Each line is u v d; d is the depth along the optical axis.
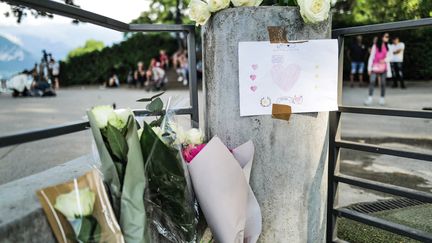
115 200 1.39
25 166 4.43
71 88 24.02
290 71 1.91
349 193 3.76
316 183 2.05
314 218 2.08
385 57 10.43
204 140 2.05
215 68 1.97
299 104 1.94
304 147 1.98
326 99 1.98
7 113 9.63
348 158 5.02
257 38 1.88
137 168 1.39
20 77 14.68
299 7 1.88
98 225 1.27
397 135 6.25
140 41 27.80
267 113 1.92
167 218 1.62
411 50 17.64
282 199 2.00
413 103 10.44
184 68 21.97
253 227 1.81
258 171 1.97
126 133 1.46
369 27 2.08
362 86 16.47
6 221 1.11
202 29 2.08
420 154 2.03
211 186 1.61
